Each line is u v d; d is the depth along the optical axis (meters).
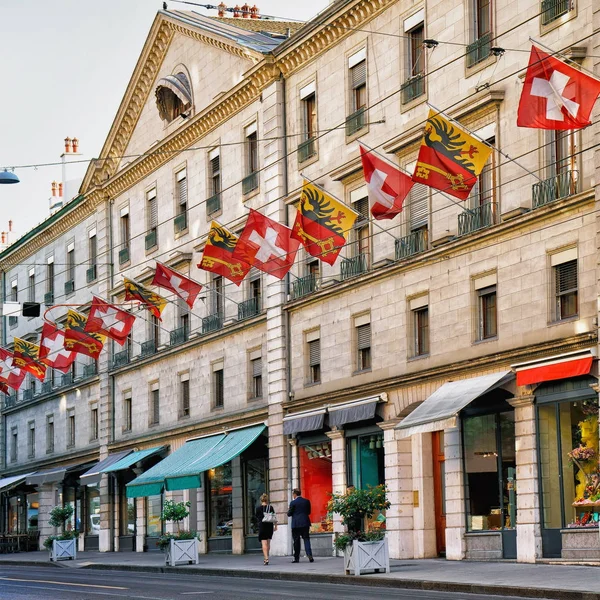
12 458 69.69
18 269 69.25
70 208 59.09
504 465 29.22
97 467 53.25
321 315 37.81
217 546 43.62
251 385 42.28
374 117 35.34
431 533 32.88
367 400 34.41
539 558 27.39
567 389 27.03
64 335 46.31
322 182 37.88
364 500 27.36
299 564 32.88
